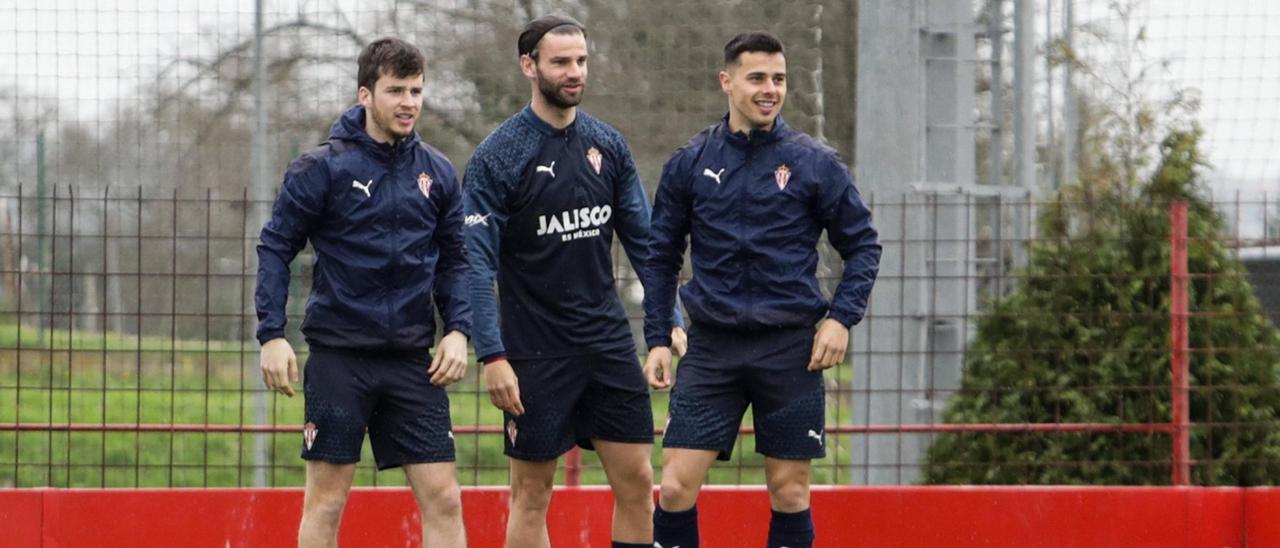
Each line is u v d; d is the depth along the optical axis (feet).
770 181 66.44
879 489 87.56
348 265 63.82
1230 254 90.99
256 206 96.12
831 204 66.69
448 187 65.46
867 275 66.59
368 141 63.82
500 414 111.55
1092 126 92.84
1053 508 87.71
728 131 67.51
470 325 65.41
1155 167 90.94
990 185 101.86
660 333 69.41
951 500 87.61
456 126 112.68
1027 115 99.30
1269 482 90.68
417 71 62.95
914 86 97.30
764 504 86.74
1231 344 90.12
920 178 97.60
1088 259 89.35
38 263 92.94
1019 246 92.94
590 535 86.38
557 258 68.18
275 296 63.31
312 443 64.90
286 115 103.14
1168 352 88.89
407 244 64.08
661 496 68.33
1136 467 90.12
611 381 69.46
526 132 67.46
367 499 85.46
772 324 66.64
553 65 65.57
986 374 90.33
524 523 71.61
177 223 94.63
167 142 97.71
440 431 65.67
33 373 105.40
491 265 67.21
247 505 84.89
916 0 97.45
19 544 83.76
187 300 98.94
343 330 64.08
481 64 112.47
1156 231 89.25
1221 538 87.56
